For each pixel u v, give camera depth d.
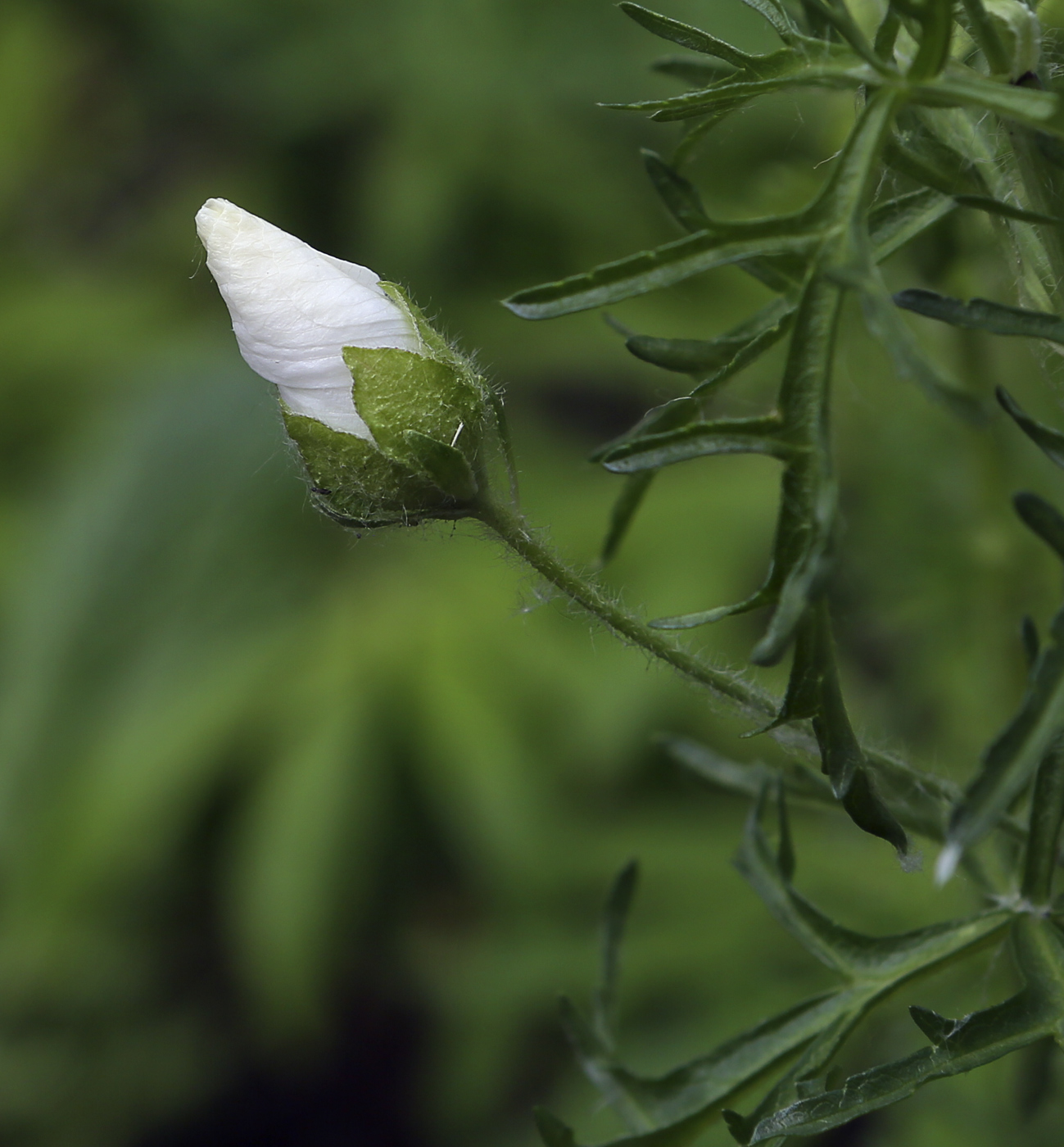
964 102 0.37
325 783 0.72
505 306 0.37
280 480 0.80
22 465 0.83
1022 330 0.37
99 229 0.93
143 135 0.94
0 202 0.91
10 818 0.72
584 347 0.76
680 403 0.39
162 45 0.89
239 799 0.75
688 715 0.65
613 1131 0.59
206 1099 0.76
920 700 0.49
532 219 0.79
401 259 0.79
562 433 0.85
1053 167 0.38
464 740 0.69
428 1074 0.78
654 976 0.59
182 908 0.76
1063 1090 0.42
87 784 0.72
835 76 0.37
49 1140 0.72
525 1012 0.65
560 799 0.67
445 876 0.76
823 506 0.36
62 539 0.78
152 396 0.82
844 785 0.37
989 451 0.45
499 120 0.79
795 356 0.37
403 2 0.83
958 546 0.47
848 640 0.53
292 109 0.84
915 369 0.36
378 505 0.39
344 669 0.74
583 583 0.39
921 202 0.38
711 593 0.69
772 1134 0.38
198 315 0.89
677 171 0.38
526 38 0.80
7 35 0.93
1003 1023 0.38
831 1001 0.39
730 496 0.73
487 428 0.39
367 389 0.39
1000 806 0.36
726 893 0.60
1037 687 0.36
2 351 0.85
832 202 0.37
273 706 0.74
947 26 0.36
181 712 0.74
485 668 0.72
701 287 0.61
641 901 0.61
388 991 0.79
